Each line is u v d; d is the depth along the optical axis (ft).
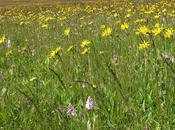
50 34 12.72
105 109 5.17
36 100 5.87
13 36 14.02
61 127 4.94
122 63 6.75
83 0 47.62
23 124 5.34
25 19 20.65
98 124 4.75
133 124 4.68
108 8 19.92
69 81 6.62
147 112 5.07
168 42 7.58
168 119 4.77
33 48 10.58
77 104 5.64
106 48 8.64
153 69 6.01
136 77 6.03
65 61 7.82
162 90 5.46
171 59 5.93
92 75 6.57
